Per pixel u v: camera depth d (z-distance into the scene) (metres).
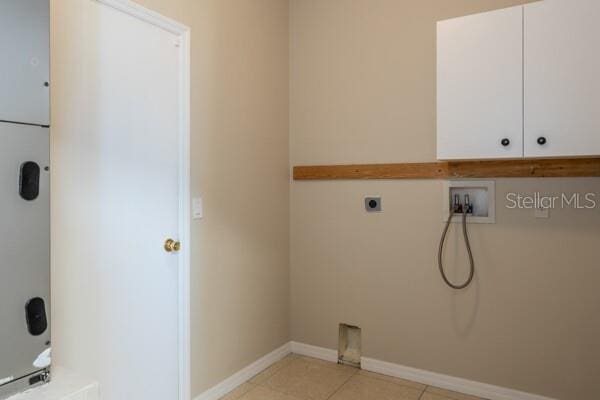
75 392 1.21
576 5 1.90
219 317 2.47
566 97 1.92
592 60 1.87
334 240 2.96
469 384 2.49
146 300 2.04
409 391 2.53
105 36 1.82
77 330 1.72
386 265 2.76
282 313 3.05
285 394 2.50
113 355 1.87
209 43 2.38
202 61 2.33
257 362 2.79
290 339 3.13
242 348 2.66
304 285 3.10
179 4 2.18
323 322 3.01
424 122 2.62
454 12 2.52
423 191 2.63
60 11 1.64
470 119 2.13
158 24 2.06
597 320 2.18
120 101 1.89
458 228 2.53
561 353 2.26
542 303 2.30
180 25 2.18
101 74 1.81
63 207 1.67
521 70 2.01
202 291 2.35
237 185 2.61
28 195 1.20
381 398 2.45
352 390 2.55
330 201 2.97
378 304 2.79
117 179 1.89
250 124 2.72
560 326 2.26
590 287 2.20
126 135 1.92
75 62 1.70
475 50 2.11
